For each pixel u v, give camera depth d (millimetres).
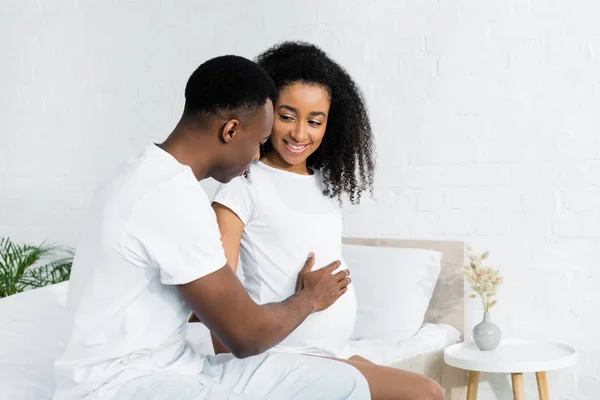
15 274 3861
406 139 3203
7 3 4086
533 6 2967
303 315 1699
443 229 3135
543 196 2951
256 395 1518
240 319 1514
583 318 2883
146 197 1474
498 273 3023
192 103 1574
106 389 1462
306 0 3395
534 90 2967
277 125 1878
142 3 3770
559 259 2924
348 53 3312
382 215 3254
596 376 2859
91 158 3893
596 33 2865
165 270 1469
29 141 4035
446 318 3045
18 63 4059
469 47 3080
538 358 2623
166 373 1523
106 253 1475
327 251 1903
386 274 2943
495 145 3037
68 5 3941
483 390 3037
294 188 1935
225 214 1852
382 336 2812
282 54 1986
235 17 3557
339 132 2021
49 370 2010
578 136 2895
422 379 1645
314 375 1540
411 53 3189
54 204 3977
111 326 1497
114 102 3836
